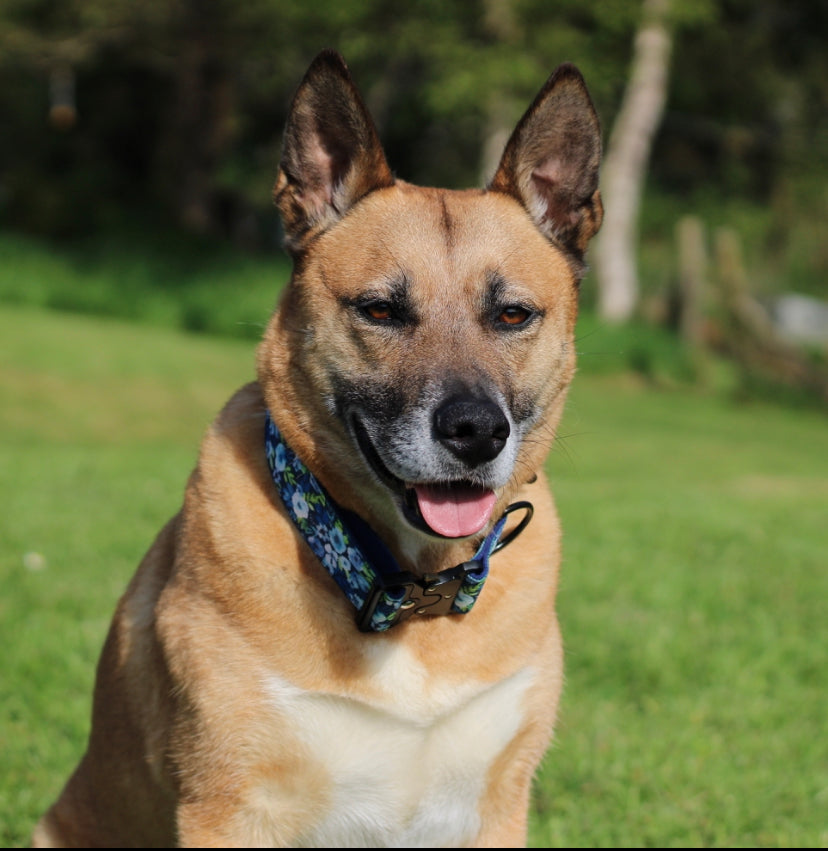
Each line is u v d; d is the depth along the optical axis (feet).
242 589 11.34
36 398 50.75
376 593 11.23
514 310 12.35
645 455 49.55
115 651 12.90
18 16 96.73
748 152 126.00
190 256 96.32
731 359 83.51
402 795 11.81
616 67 89.76
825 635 22.24
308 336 12.07
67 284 84.74
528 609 12.13
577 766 16.58
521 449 12.64
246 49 98.43
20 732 16.44
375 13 84.99
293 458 11.71
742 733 17.83
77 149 128.26
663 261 113.60
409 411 11.62
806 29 128.06
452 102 81.76
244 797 11.44
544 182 13.38
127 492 30.50
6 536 25.03
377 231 12.25
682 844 14.92
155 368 60.03
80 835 13.50
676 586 24.44
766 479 44.73
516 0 82.17
